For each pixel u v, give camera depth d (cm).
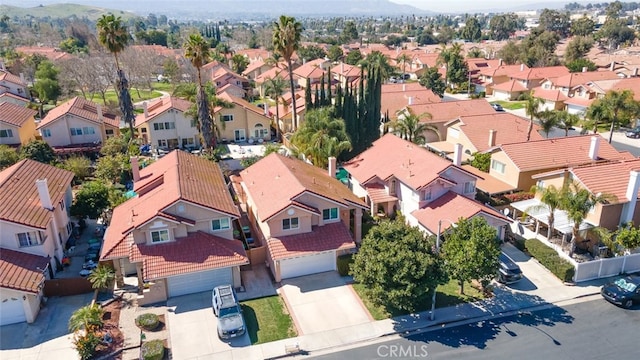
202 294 3291
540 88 9781
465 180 4153
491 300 3219
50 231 3497
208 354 2716
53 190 3822
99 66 9862
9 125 5859
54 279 3234
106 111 7394
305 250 3422
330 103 6216
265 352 2736
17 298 2928
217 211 3416
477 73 12319
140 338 2831
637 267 3547
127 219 3578
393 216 4438
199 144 6988
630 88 7944
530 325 2955
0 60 10862
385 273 2805
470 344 2791
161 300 3206
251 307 3150
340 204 3675
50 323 2986
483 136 5744
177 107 6806
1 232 3152
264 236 3659
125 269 3538
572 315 3047
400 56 13812
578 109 8525
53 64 10094
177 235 3369
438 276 2870
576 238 3788
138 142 6512
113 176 5259
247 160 5859
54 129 6284
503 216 3831
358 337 2864
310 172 4381
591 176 3816
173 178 3788
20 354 2714
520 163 4597
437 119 6688
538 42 13700
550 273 3522
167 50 14788
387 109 7388
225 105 6888
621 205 3666
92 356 2683
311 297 3259
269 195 3784
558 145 4888
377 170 4591
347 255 3575
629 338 2822
